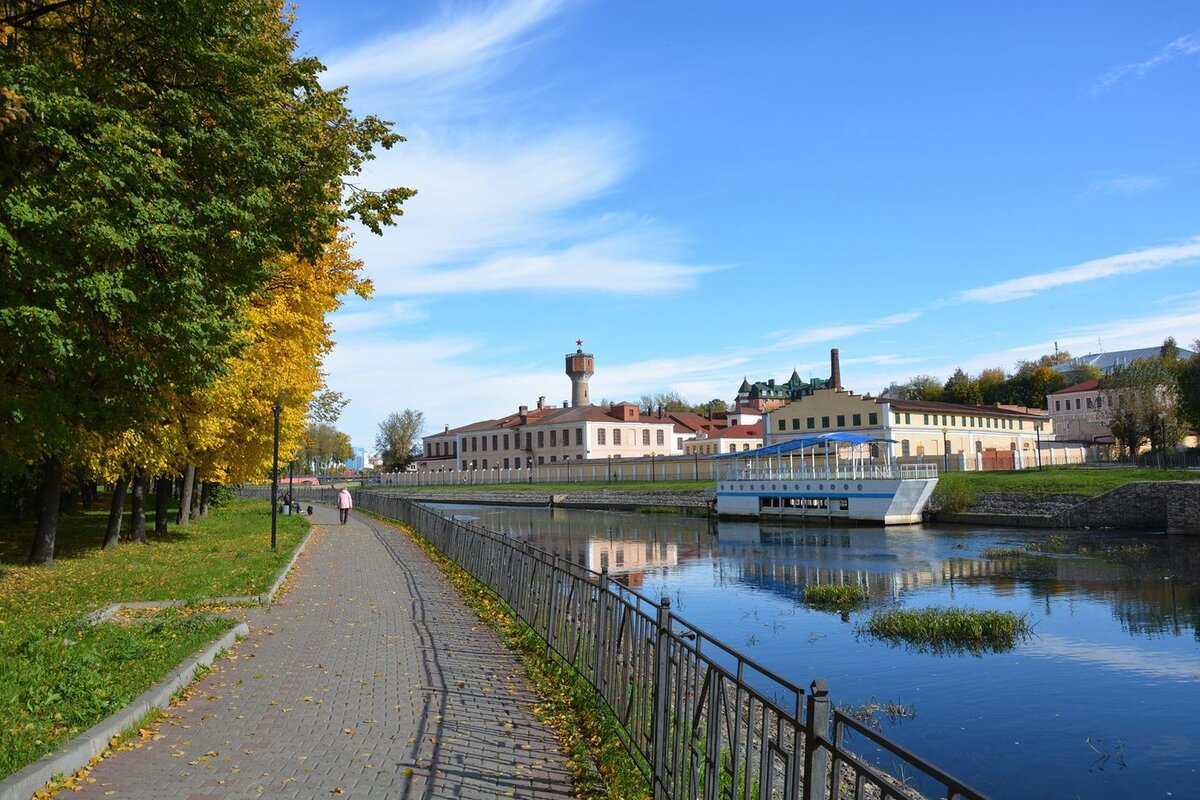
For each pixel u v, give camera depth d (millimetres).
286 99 12648
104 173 9078
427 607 14625
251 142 11227
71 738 6594
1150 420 66875
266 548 24250
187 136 11070
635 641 7156
